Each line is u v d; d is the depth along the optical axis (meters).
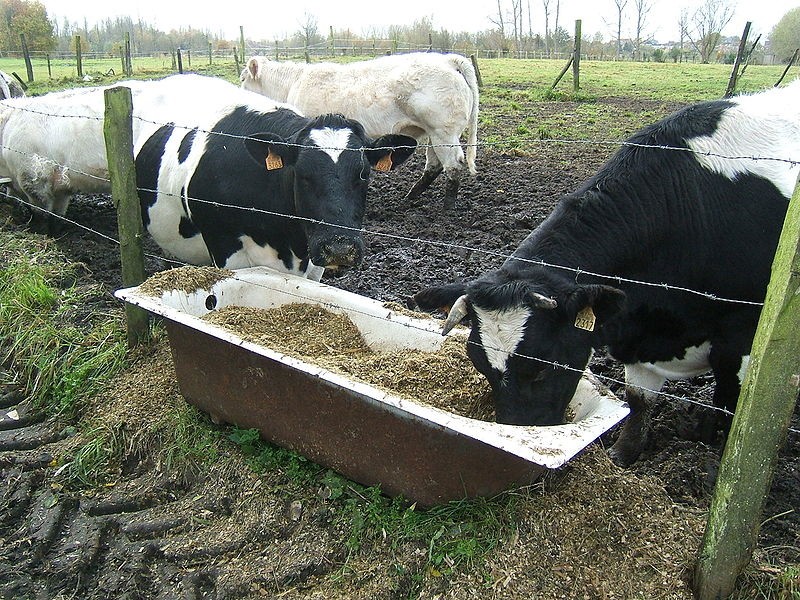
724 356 3.73
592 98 19.23
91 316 5.17
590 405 3.31
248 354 3.56
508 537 3.01
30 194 7.28
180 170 5.06
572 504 3.11
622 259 3.52
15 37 38.47
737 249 3.50
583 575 2.88
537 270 3.24
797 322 2.31
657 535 3.01
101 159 6.77
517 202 8.86
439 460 3.05
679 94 20.72
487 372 3.19
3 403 4.50
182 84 6.12
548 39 61.62
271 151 4.36
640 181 3.55
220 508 3.57
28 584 3.18
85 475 3.87
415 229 7.93
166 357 4.54
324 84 9.09
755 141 3.55
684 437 4.20
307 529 3.32
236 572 3.14
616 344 3.85
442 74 8.49
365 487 3.43
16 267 5.80
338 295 4.34
